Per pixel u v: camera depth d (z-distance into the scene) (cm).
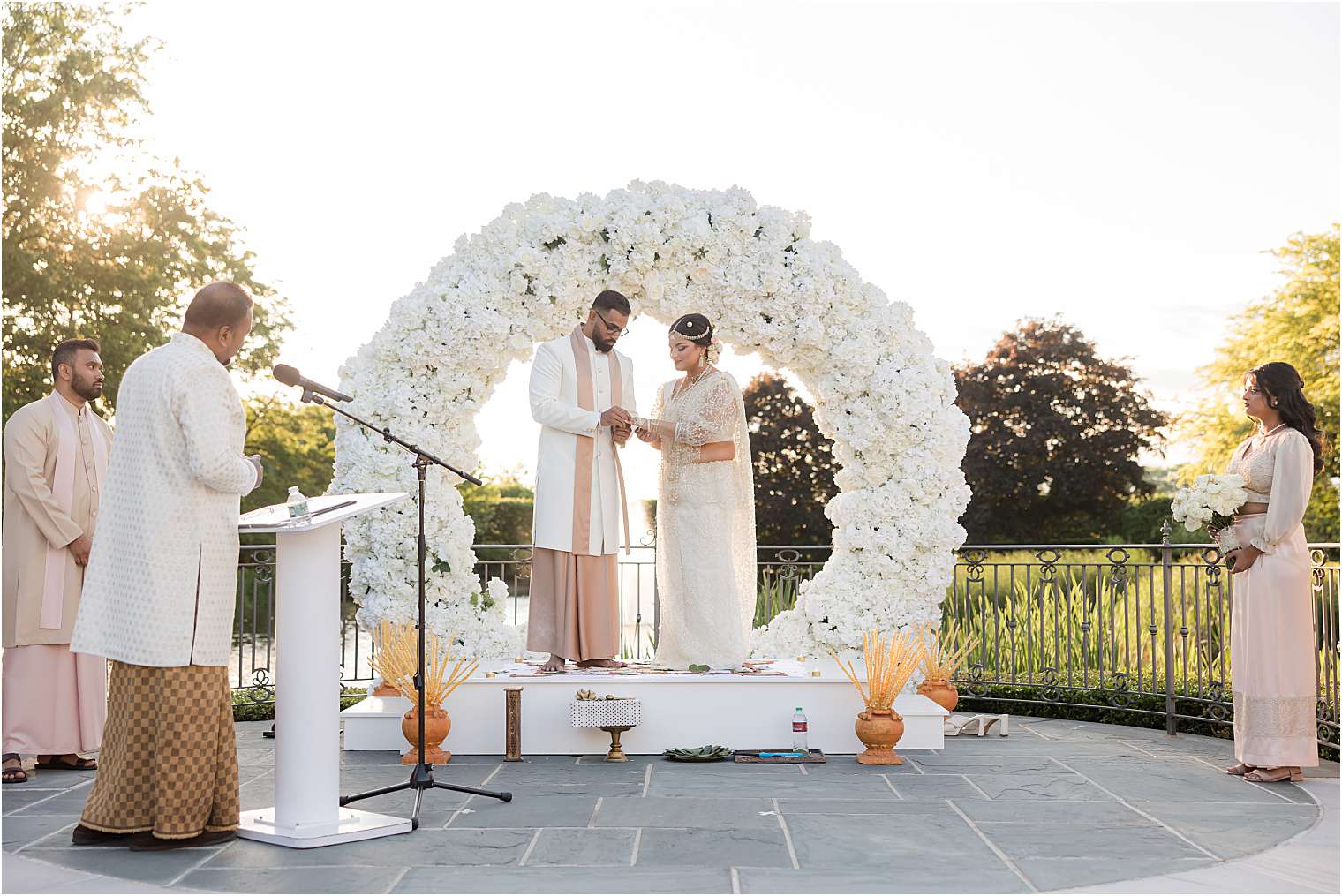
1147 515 2009
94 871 352
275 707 390
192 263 1769
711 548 573
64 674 521
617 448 574
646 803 440
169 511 370
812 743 545
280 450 1997
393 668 527
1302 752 485
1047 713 731
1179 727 659
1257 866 359
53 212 1661
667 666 577
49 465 527
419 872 349
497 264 584
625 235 576
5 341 1595
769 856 367
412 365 578
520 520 1830
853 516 593
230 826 387
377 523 568
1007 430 2070
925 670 612
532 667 576
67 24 1686
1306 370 1981
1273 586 493
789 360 597
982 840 389
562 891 330
